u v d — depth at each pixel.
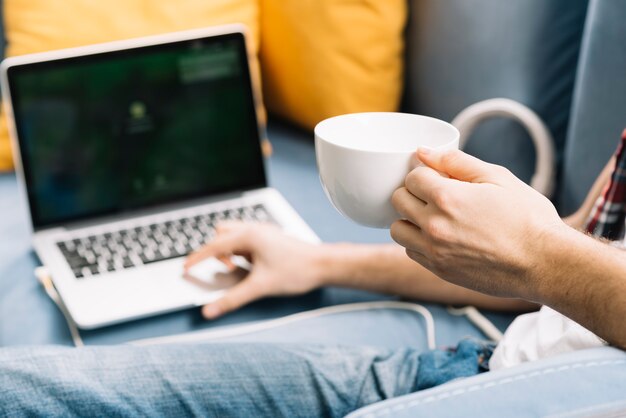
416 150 0.61
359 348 0.89
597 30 1.09
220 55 1.29
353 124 0.67
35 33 1.42
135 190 1.26
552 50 1.26
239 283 1.07
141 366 0.79
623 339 0.61
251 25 1.52
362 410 0.59
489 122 1.32
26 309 1.07
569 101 1.29
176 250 1.15
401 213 0.63
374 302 1.08
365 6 1.39
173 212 1.26
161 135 1.27
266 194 1.31
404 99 1.50
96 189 1.24
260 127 1.32
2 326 1.04
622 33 1.05
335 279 1.07
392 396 0.85
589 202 0.94
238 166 1.31
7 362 0.75
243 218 1.23
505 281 0.64
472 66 1.32
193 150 1.29
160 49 1.27
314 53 1.46
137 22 1.44
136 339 1.02
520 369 0.61
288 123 1.63
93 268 1.11
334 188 0.64
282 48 1.52
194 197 1.29
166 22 1.45
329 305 1.09
